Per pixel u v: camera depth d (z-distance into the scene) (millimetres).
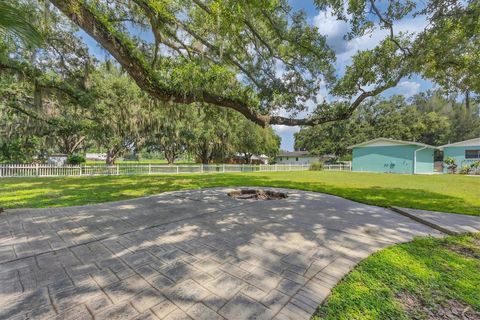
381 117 25844
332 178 12438
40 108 7555
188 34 4707
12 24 1783
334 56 4992
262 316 1588
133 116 13586
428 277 2143
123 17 4484
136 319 1543
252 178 12164
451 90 4797
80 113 11531
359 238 3156
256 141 21250
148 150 21969
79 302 1718
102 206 4906
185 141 18734
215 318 1563
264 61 5312
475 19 3184
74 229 3387
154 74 3949
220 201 5570
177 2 4043
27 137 14109
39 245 2785
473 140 16891
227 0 3301
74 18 3016
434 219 3982
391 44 4449
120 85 11859
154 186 8367
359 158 20328
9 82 8102
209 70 4172
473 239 3137
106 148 18766
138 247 2771
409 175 14852
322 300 1777
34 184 8656
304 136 29781
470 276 2172
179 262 2396
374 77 4824
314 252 2678
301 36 4758
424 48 3947
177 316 1579
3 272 2143
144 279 2057
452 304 1762
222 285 1975
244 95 4773
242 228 3537
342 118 5266
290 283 2014
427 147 17750
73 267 2260
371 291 1910
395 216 4375
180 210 4625
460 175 14852
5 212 4293
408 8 3752
